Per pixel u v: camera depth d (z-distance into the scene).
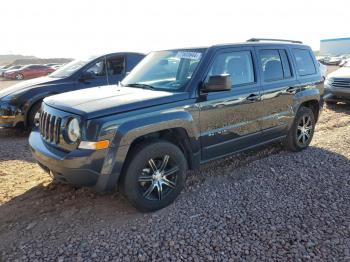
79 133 3.42
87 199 4.18
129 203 3.87
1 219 3.75
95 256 3.10
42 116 4.02
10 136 7.50
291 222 3.62
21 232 3.50
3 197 4.28
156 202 3.87
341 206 3.94
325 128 7.70
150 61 4.96
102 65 8.16
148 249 3.19
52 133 3.74
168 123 3.80
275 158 5.58
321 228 3.49
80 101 3.78
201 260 3.03
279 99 5.23
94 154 3.37
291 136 5.70
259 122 4.96
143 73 4.78
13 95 7.29
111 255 3.11
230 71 4.57
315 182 4.62
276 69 5.32
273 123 5.21
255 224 3.59
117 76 8.30
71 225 3.62
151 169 3.83
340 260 3.00
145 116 3.66
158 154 3.81
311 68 6.08
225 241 3.30
